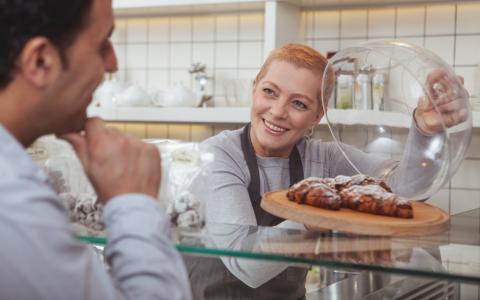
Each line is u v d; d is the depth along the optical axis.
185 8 2.87
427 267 0.78
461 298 1.17
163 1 2.78
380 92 1.21
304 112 1.65
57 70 0.67
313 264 0.80
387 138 1.22
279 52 1.68
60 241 0.61
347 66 1.26
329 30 2.81
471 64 2.60
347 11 2.78
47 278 0.60
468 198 2.64
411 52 1.19
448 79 1.14
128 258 0.67
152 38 3.13
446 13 2.63
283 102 1.64
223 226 1.00
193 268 1.12
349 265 0.79
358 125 1.25
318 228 1.01
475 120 2.31
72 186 0.99
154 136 3.11
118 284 0.67
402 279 1.15
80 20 0.67
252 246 0.86
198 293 1.11
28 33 0.64
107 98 2.83
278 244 0.88
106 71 0.76
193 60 3.06
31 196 0.61
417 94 1.15
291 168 1.70
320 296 1.13
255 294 1.09
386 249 0.86
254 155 1.67
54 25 0.65
